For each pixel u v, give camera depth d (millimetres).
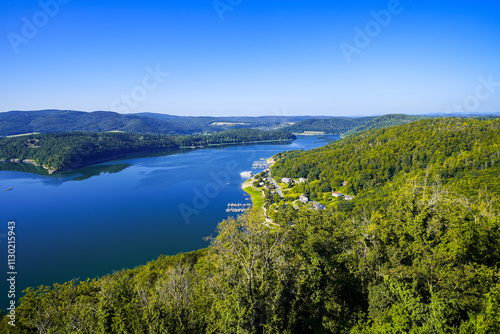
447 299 21438
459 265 24594
